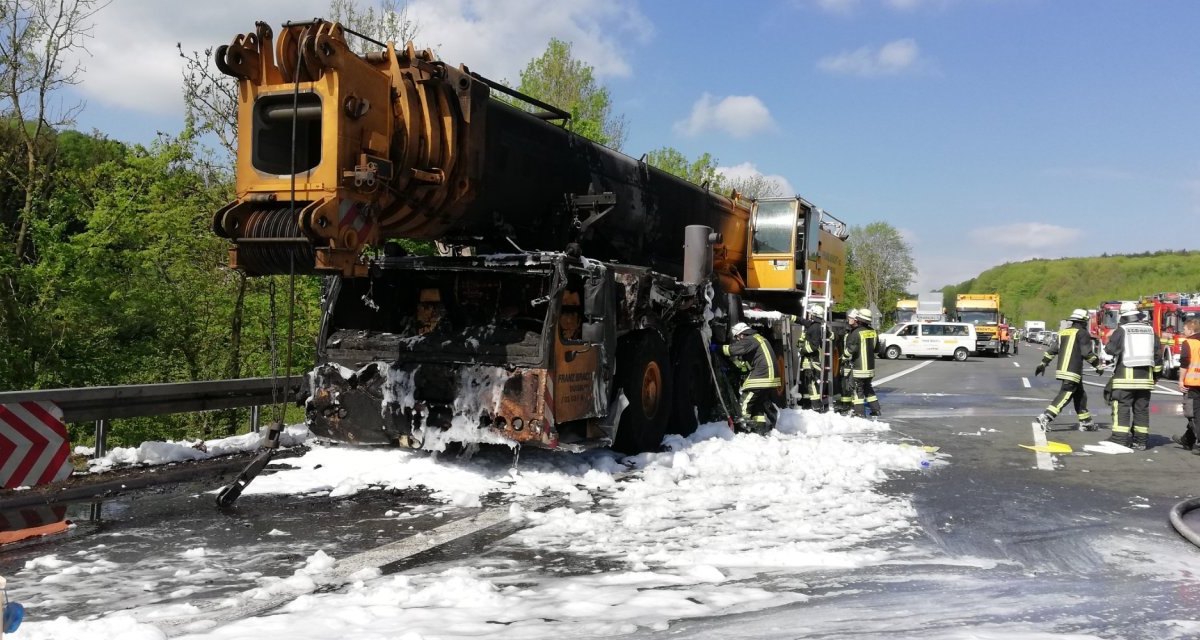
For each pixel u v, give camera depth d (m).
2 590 2.00
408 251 9.02
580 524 5.96
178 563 4.97
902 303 54.19
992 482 8.01
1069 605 4.24
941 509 6.72
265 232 6.67
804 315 14.09
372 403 7.68
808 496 7.05
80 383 18.66
